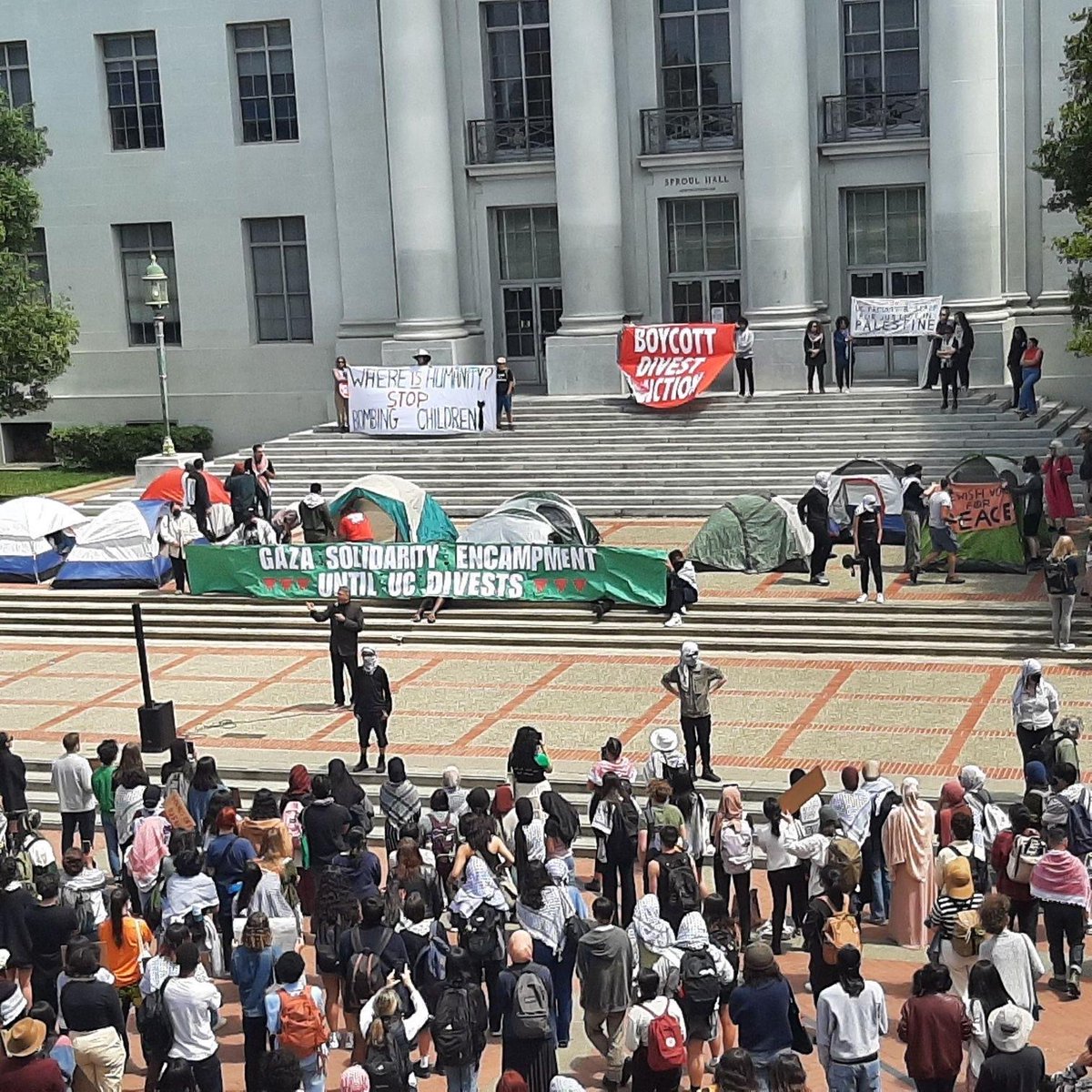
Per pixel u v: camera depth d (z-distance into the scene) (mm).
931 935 15758
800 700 23000
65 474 44312
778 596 27125
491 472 36188
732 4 39156
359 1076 11094
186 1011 12250
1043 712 18422
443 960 13117
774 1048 11586
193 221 44688
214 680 25891
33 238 41844
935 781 19328
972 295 36875
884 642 25234
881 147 38469
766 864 16203
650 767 17234
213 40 43625
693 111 39781
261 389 44875
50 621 29422
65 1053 11859
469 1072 12273
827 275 39625
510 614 27531
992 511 27781
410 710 23594
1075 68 30750
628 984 12969
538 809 17844
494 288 42594
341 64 42219
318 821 15742
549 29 40656
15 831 16188
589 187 39188
